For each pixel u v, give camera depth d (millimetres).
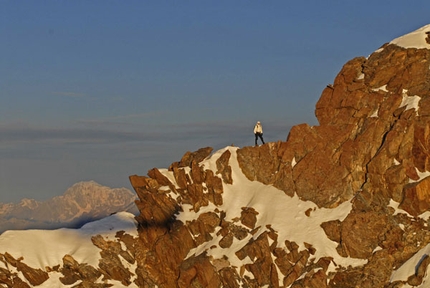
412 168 132125
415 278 122125
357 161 136125
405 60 140625
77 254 142125
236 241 137375
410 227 128250
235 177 143875
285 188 140000
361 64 144000
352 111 140875
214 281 134500
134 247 143125
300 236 132875
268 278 131750
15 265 140000
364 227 129875
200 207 143000
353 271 126938
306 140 141000
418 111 134875
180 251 140000
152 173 148125
